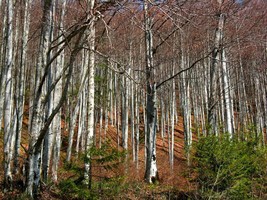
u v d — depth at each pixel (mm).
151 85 12250
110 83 25859
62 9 9273
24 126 21609
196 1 7961
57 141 11875
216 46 11156
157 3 5133
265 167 8797
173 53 16297
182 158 22406
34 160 7492
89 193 7789
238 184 7918
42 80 7156
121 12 5738
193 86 28047
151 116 12242
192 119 30891
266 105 27656
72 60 6688
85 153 8023
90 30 6445
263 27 12539
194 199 8773
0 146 13789
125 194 9391
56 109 6973
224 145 8086
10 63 9375
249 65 25625
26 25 9914
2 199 7926
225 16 11406
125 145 20734
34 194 7688
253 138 9328
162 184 11305
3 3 14102
